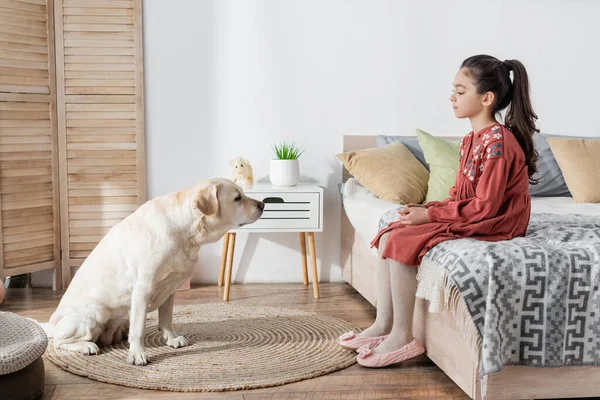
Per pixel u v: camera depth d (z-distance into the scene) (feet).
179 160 12.29
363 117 12.59
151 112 12.13
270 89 12.34
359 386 7.48
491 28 12.69
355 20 12.39
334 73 12.44
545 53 12.85
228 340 9.00
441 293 6.72
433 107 12.70
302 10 12.26
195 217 8.00
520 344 6.55
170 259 8.02
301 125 12.48
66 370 7.84
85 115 11.88
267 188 11.31
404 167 10.74
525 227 7.49
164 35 12.01
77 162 11.94
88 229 12.09
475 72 7.45
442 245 7.06
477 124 7.64
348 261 11.99
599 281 6.55
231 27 12.15
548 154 11.87
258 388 7.40
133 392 7.25
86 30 11.72
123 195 12.10
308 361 8.18
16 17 11.23
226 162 12.40
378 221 9.26
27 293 11.76
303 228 11.37
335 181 12.63
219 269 12.55
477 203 7.22
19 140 11.43
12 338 7.15
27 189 11.60
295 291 11.99
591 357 6.62
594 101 12.92
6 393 6.59
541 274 6.49
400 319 7.83
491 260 6.48
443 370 7.45
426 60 12.60
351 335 8.49
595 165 11.23
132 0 11.76
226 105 12.29
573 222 8.22
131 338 8.06
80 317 8.26
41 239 11.85
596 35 12.93
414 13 12.49
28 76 11.46
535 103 12.98
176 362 8.11
